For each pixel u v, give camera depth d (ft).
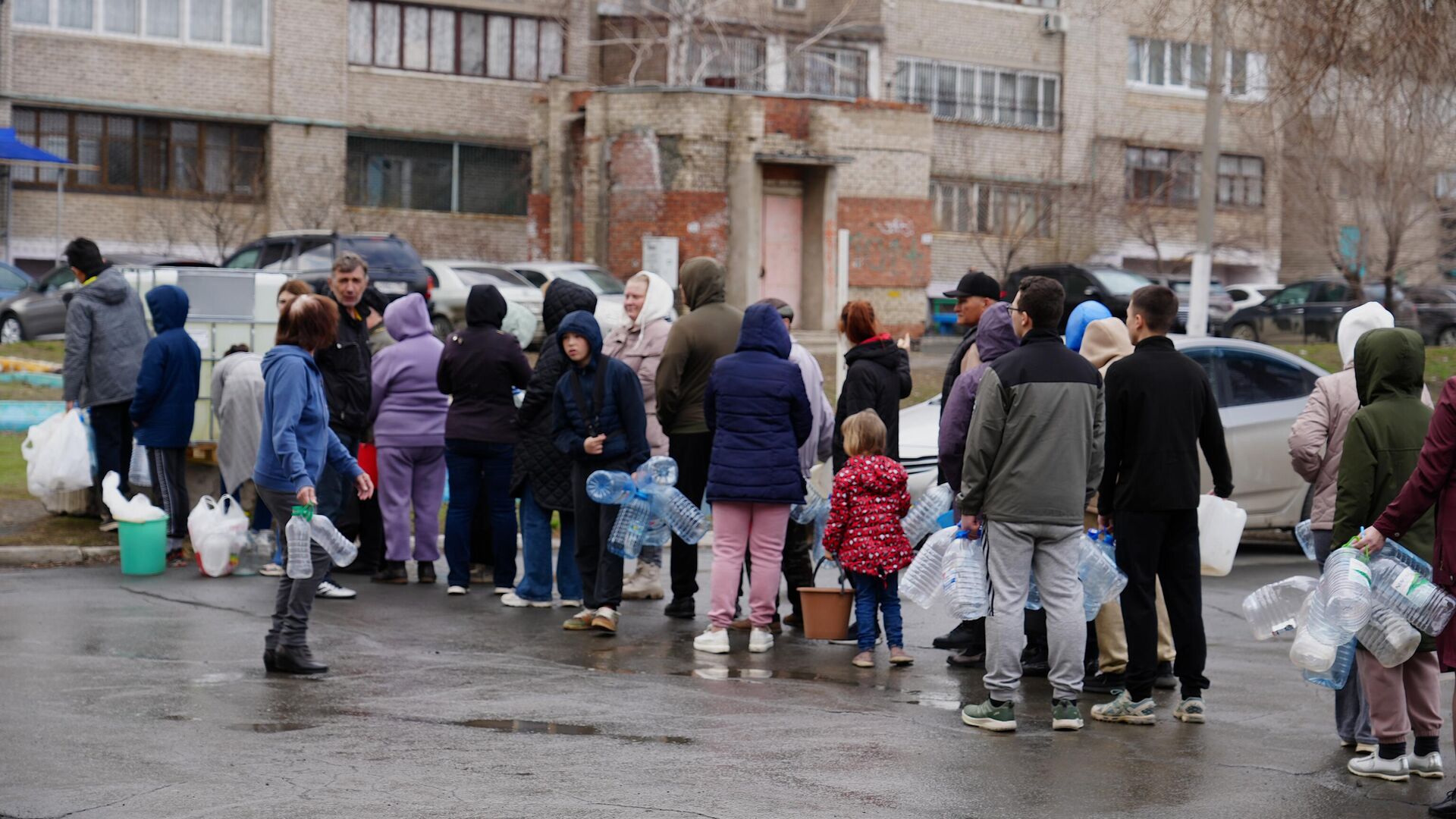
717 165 111.55
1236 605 37.11
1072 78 159.43
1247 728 24.72
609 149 112.88
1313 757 22.91
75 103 125.18
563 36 143.33
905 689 27.17
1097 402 24.04
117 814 18.31
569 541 35.09
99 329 39.99
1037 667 28.99
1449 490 20.72
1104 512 25.34
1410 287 118.21
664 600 36.73
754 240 111.86
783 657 30.04
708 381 31.04
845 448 29.68
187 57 129.29
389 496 37.17
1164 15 65.77
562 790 19.72
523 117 142.20
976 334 29.30
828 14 146.00
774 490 29.94
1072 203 159.33
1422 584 20.93
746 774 20.75
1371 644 21.49
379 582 37.68
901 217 116.67
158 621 31.53
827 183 114.21
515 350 35.83
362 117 135.85
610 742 22.40
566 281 33.78
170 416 37.93
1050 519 23.66
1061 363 23.82
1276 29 55.93
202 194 130.93
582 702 25.26
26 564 38.34
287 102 132.57
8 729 22.43
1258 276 167.73
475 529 38.14
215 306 43.09
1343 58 54.39
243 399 37.52
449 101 139.23
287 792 19.33
